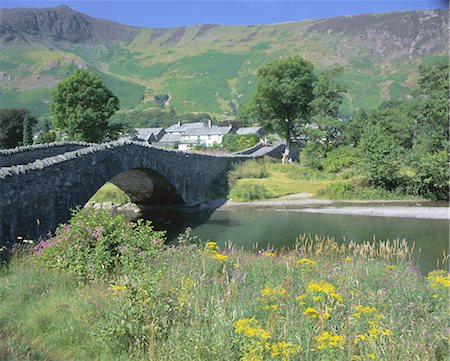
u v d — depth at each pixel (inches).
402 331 234.5
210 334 220.1
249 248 731.4
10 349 208.8
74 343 230.4
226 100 7391.7
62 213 601.0
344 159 1740.9
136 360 213.5
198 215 1127.6
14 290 301.4
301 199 1316.4
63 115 1889.8
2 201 458.9
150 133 4320.9
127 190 1158.3
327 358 194.4
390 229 893.2
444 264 603.5
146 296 241.4
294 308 253.4
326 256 535.5
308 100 2018.9
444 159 1256.2
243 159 1755.7
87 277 338.0
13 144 2588.6
